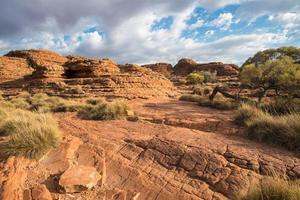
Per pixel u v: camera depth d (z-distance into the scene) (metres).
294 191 3.12
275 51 18.47
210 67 76.19
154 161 5.19
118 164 5.12
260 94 14.28
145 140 6.45
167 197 3.97
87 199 3.91
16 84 32.34
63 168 4.83
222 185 4.12
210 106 13.76
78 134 7.31
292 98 11.70
